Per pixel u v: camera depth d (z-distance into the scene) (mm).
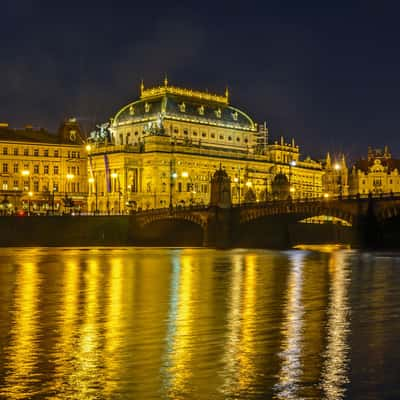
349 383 32000
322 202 136375
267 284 70312
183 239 169125
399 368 34375
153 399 29953
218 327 44625
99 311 51438
